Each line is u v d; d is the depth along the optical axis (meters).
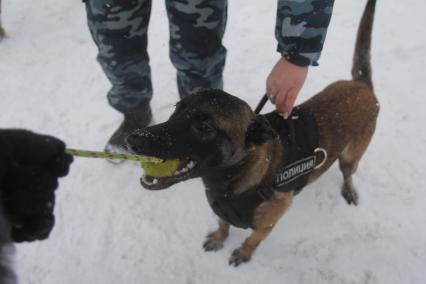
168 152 0.79
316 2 0.81
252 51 1.77
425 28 1.82
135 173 1.36
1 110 1.56
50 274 1.14
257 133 0.84
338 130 1.05
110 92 1.32
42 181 0.49
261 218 1.00
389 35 1.79
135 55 1.21
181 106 0.87
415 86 1.61
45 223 0.51
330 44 1.77
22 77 1.69
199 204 1.29
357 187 1.33
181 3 1.06
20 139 0.49
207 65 1.21
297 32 0.84
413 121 1.49
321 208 1.28
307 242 1.20
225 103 0.83
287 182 0.96
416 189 1.32
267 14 1.93
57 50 1.81
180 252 1.19
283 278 1.14
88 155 0.63
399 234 1.22
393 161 1.39
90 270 1.15
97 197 1.31
